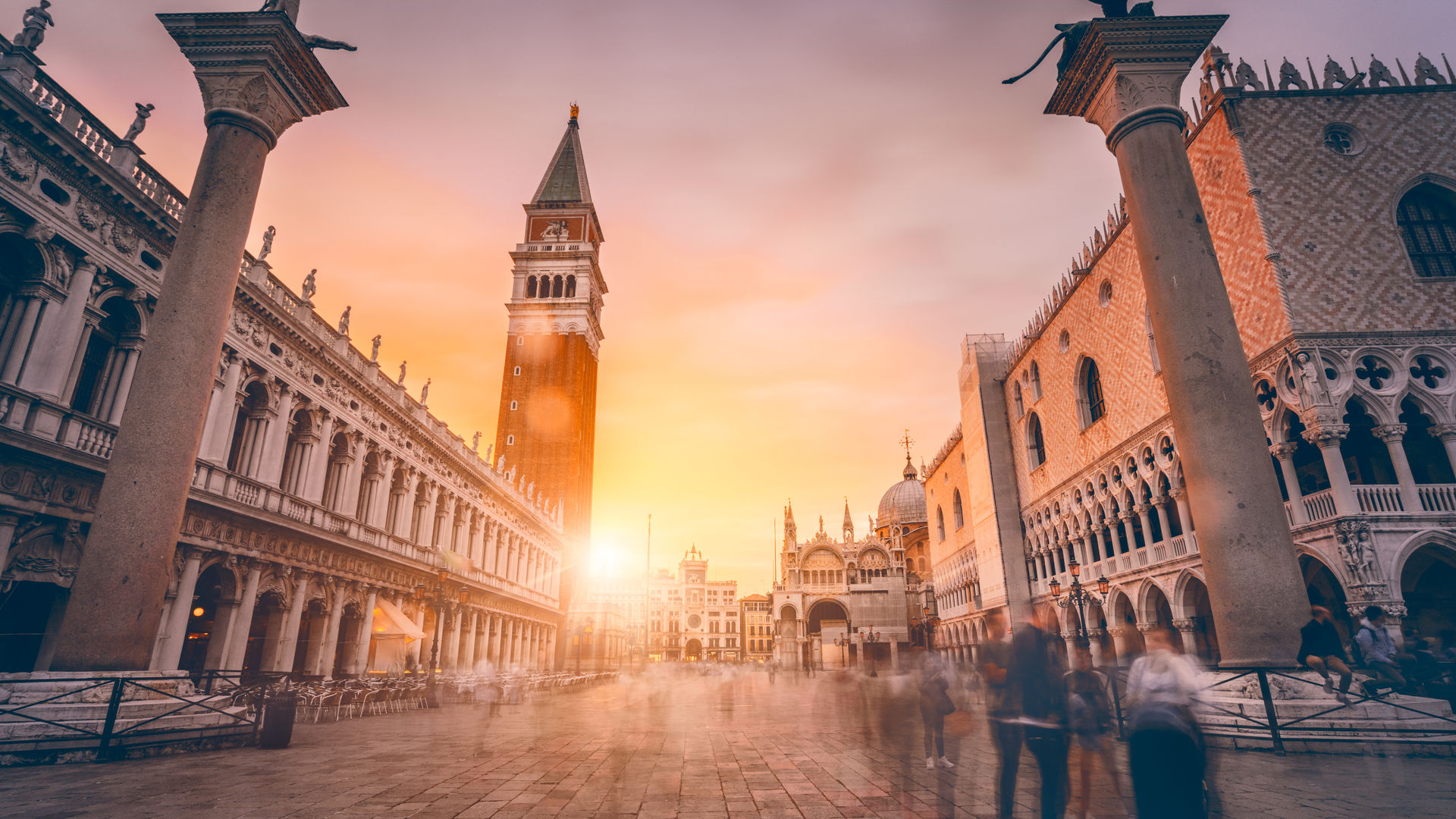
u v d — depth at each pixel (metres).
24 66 18.25
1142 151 17.67
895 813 9.05
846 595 97.69
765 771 12.21
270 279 28.41
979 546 58.28
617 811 9.09
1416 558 26.55
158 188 23.17
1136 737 6.55
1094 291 39.59
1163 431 32.50
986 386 56.50
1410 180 26.14
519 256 92.31
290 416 29.44
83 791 9.81
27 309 18.89
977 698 26.73
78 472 19.58
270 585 27.53
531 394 85.56
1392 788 10.32
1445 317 24.42
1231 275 27.44
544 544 69.94
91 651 13.15
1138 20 17.92
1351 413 26.41
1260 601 14.91
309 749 14.81
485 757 13.78
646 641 104.88
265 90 16.58
